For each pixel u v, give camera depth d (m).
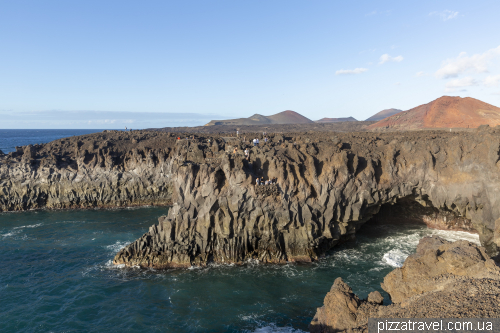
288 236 47.44
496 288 17.89
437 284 21.28
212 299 36.84
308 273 42.75
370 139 63.97
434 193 48.94
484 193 45.16
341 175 48.53
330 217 47.66
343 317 21.95
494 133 46.22
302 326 31.59
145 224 65.81
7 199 76.62
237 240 46.72
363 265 44.88
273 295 37.41
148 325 32.22
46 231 61.38
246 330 31.12
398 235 57.06
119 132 113.38
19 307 35.69
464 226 57.78
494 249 45.16
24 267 45.81
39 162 80.62
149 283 40.94
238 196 46.81
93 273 43.84
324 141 63.09
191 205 48.03
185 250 45.81
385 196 49.91
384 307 21.52
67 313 34.53
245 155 51.88
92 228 63.16
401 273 24.23
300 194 47.69
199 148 64.56
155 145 88.31
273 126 189.88
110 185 81.00
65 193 79.19
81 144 90.31
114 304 36.22
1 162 78.81
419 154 50.38
